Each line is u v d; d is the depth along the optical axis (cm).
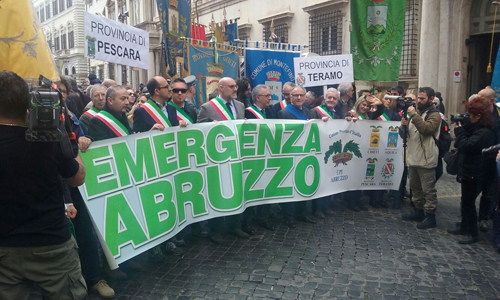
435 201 487
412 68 1183
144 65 564
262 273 361
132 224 335
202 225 475
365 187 560
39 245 194
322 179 515
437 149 482
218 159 417
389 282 345
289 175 483
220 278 352
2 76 190
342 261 388
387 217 537
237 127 436
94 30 489
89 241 326
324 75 654
